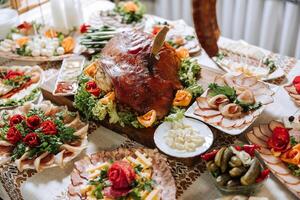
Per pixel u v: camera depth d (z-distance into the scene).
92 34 1.36
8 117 1.11
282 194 0.90
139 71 1.06
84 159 0.97
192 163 0.97
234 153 0.87
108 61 1.11
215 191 0.92
